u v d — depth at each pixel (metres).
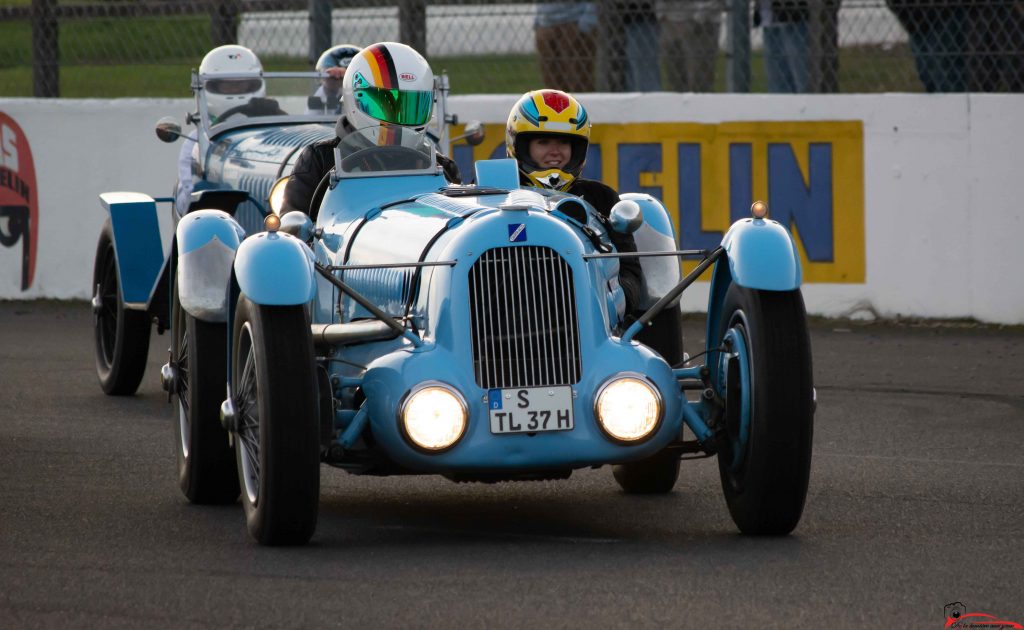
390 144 22.73
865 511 19.77
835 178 39.19
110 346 30.70
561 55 42.44
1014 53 39.38
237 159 31.14
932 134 38.59
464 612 14.62
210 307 20.48
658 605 14.86
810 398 17.27
